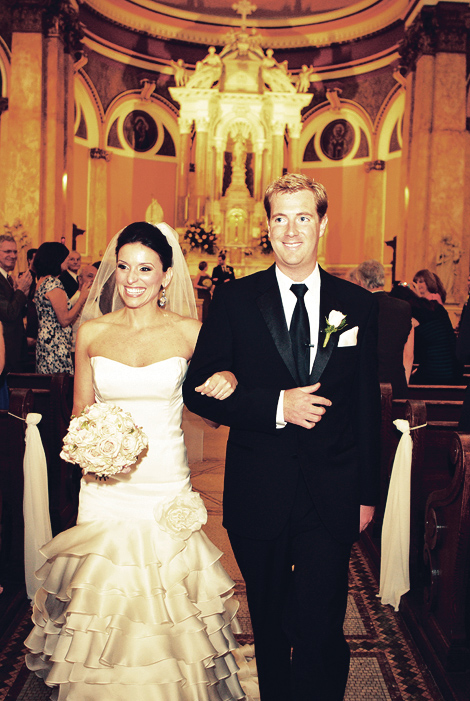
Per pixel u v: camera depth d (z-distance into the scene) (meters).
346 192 21.20
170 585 2.34
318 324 2.30
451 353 5.52
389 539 3.46
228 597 2.52
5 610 3.36
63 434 4.25
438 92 14.67
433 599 3.03
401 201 16.22
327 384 2.24
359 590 3.68
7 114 14.20
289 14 21.30
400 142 19.59
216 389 2.10
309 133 21.50
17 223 13.99
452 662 2.73
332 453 2.23
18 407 3.58
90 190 20.12
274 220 2.21
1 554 3.76
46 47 14.12
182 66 19.66
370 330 2.35
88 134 19.95
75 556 2.42
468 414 3.31
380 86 20.03
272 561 2.25
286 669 2.29
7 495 3.74
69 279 6.75
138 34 20.38
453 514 2.89
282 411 2.10
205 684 2.31
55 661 2.31
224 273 15.40
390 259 20.12
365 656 2.97
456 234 14.72
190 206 19.41
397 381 4.57
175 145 21.56
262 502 2.20
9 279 5.05
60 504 4.28
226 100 19.03
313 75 21.11
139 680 2.20
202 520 2.43
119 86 20.33
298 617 2.19
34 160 13.97
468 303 3.43
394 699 2.64
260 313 2.26
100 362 2.42
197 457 6.14
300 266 2.25
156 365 2.41
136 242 2.38
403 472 3.44
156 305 2.53
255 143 19.34
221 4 21.08
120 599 2.27
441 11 14.46
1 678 2.78
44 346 5.26
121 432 2.13
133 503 2.43
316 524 2.22
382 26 19.45
